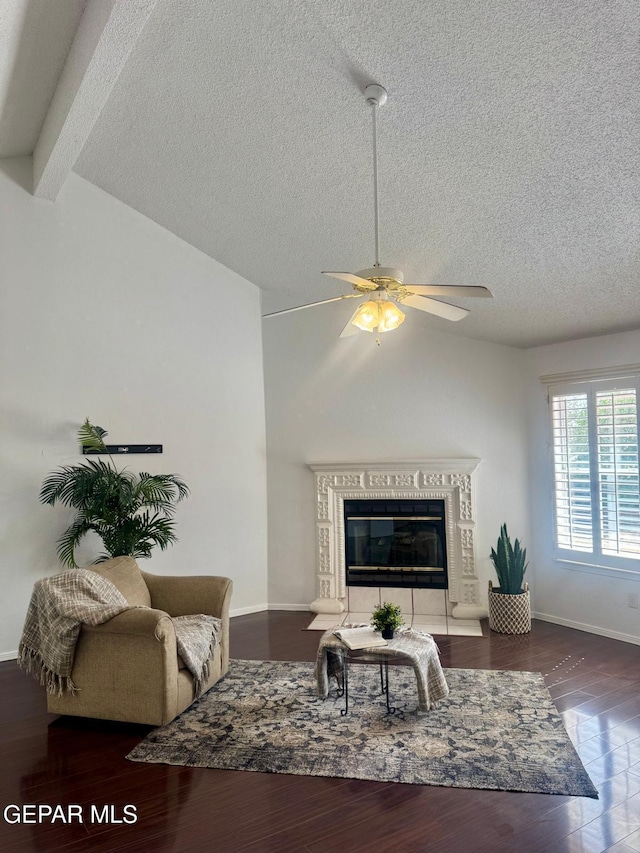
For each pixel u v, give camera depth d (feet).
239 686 13.16
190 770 9.72
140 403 17.88
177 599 13.80
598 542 16.58
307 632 17.43
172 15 10.11
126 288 17.83
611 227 11.18
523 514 18.70
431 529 19.15
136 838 8.04
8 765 10.00
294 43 9.72
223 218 16.63
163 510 17.49
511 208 11.60
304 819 8.38
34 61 12.39
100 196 17.49
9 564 15.61
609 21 7.26
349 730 10.97
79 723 11.62
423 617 18.61
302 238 16.03
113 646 11.16
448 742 10.43
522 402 18.84
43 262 16.51
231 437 19.63
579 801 8.66
